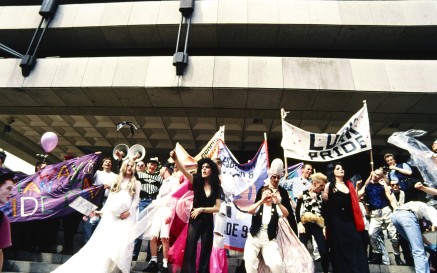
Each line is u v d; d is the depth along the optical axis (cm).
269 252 378
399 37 1255
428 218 454
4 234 261
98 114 1270
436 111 1100
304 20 1214
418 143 536
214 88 1057
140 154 620
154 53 1426
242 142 1455
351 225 416
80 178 607
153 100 1149
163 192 501
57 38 1362
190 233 373
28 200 565
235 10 1250
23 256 543
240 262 521
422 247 427
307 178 632
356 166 1465
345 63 1093
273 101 1112
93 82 1090
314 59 1106
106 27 1283
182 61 1083
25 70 1125
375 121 1205
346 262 395
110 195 446
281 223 408
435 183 489
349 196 436
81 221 672
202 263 356
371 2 1245
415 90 1020
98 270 378
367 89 1031
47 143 695
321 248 451
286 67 1089
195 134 1417
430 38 1251
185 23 1238
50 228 605
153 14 1284
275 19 1223
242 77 1068
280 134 1370
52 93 1132
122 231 415
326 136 648
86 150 1661
